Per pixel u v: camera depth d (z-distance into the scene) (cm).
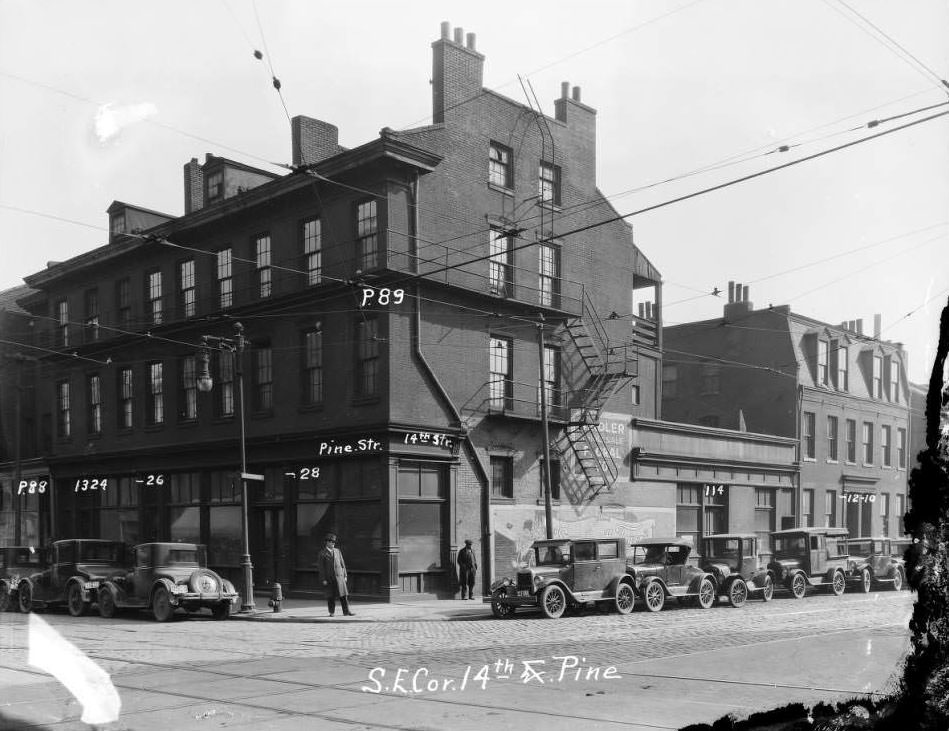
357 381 2581
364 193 2580
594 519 3056
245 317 2881
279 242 2833
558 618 1969
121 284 3438
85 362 3578
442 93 2705
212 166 3136
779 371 4156
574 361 3091
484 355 2755
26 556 2380
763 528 3900
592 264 3222
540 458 2894
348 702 919
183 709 880
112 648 1462
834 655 1239
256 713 858
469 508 2645
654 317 3788
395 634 1673
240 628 1867
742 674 1067
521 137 2970
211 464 2998
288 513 2722
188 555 2175
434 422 2583
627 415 3256
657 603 2172
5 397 3600
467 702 909
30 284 3709
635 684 1005
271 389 2847
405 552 2470
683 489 3512
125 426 3422
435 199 2647
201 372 2328
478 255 2766
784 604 2472
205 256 3080
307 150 2808
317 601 2555
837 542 2950
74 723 790
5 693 909
